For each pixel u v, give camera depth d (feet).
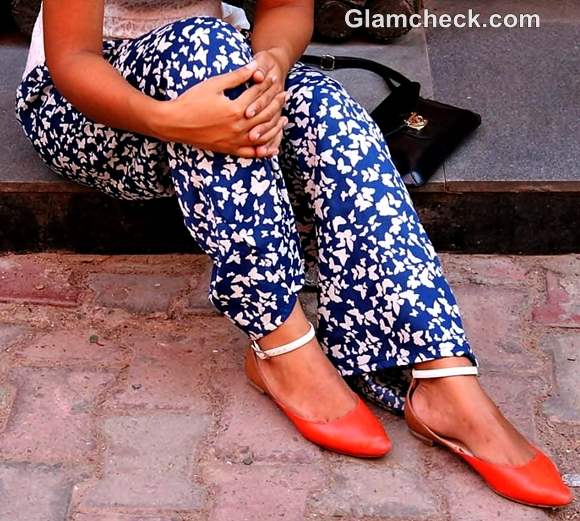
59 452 6.15
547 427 6.33
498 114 8.12
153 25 6.71
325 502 5.82
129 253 7.88
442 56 8.89
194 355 6.88
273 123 5.52
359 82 8.49
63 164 6.84
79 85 5.75
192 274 7.66
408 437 6.21
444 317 5.87
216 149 5.48
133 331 7.11
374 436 6.00
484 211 7.61
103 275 7.64
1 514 5.77
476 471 5.91
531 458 5.79
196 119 5.39
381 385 6.36
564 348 6.93
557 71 8.67
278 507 5.80
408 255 5.85
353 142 5.85
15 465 6.07
